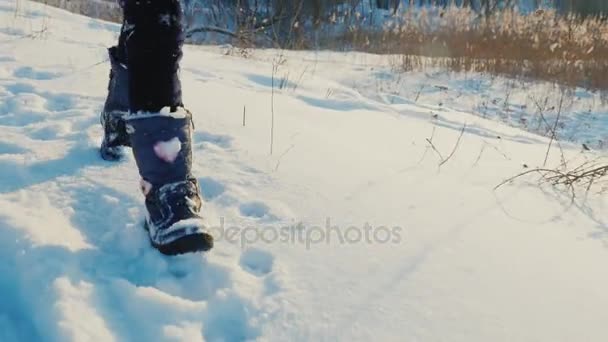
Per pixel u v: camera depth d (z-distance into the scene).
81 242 1.69
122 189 1.97
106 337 1.35
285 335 1.38
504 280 1.61
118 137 2.16
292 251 1.68
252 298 1.48
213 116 2.77
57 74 3.39
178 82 1.72
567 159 3.07
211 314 1.45
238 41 7.93
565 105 7.98
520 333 1.41
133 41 1.66
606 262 1.76
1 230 1.67
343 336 1.37
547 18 10.87
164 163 1.67
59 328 1.36
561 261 1.74
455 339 1.37
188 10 10.92
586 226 2.01
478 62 9.56
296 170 2.19
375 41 11.42
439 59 9.70
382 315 1.44
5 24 4.95
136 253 1.67
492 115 7.28
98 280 1.54
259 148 2.38
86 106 2.83
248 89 3.94
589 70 9.39
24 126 2.53
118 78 2.09
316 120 3.12
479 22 10.88
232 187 2.03
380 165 2.37
